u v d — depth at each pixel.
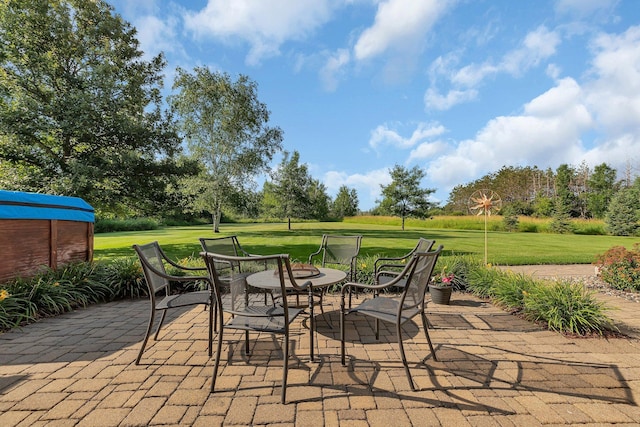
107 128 9.12
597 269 6.03
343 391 2.00
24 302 3.54
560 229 21.50
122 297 4.56
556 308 3.19
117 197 9.40
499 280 4.36
